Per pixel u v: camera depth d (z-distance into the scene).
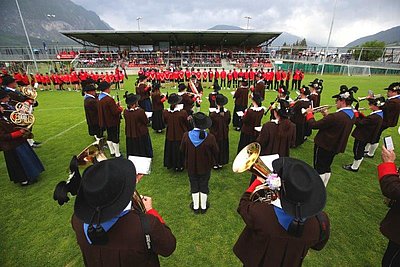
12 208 4.18
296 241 1.51
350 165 5.75
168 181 5.08
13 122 4.39
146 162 2.28
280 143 3.94
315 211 1.35
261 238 1.60
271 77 18.03
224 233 3.59
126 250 1.36
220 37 36.56
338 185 4.94
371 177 5.28
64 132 8.28
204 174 3.84
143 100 9.02
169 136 5.23
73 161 1.44
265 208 1.59
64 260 3.13
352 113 4.15
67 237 3.53
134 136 5.65
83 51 37.09
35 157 4.95
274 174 1.54
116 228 1.37
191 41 41.28
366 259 3.15
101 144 2.10
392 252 2.55
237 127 8.69
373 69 32.19
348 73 30.41
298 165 1.48
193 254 3.21
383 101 5.46
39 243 3.41
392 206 2.43
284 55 38.16
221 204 4.30
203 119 3.69
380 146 7.21
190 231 3.63
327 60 33.84
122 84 18.70
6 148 4.43
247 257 1.82
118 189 1.28
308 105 6.54
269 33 31.62
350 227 3.73
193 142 3.65
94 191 1.21
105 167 1.33
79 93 16.64
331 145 4.26
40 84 18.19
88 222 1.23
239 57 37.31
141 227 1.39
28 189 4.75
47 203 4.32
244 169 1.87
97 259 1.41
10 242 3.42
